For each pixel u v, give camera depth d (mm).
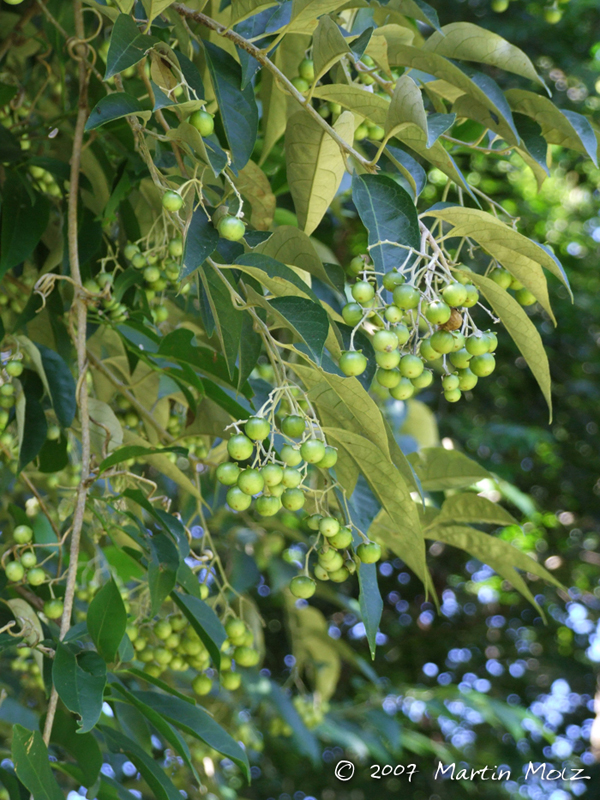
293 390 920
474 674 3680
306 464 888
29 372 1027
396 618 3652
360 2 963
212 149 900
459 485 1094
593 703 3773
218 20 1054
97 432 1024
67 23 1146
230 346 913
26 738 833
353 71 1049
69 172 1050
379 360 875
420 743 1927
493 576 3805
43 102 1219
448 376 905
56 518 1116
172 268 1057
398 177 1487
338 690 3299
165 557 914
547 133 993
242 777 2824
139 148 935
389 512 927
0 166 1062
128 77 1152
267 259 883
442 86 980
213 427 1044
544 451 3699
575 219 3783
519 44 2838
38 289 995
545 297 911
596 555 3807
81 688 844
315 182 959
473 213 884
